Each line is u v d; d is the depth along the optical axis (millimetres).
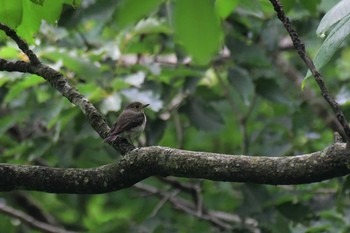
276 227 11258
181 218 14438
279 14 5738
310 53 14648
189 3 6230
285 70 14516
